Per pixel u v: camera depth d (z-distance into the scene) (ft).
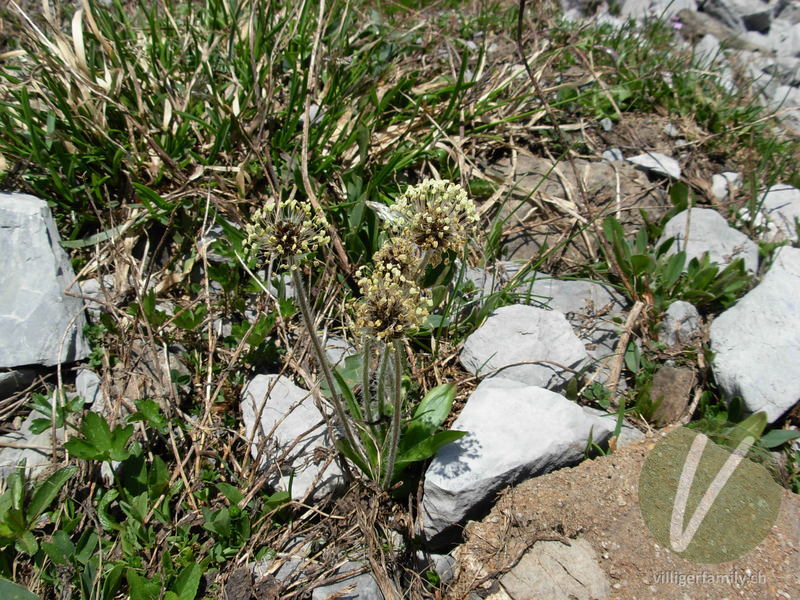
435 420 0.64
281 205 0.51
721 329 0.80
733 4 1.54
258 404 0.69
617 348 0.80
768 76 1.35
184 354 0.74
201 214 0.83
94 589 0.57
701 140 1.06
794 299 0.77
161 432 0.67
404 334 0.52
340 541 0.62
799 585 0.56
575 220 0.93
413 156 0.90
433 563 0.62
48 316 0.71
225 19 0.98
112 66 0.89
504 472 0.61
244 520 0.61
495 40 1.20
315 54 0.90
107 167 0.83
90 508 0.61
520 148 1.01
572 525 0.60
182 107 0.89
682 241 0.91
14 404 0.69
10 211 0.73
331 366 0.68
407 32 1.08
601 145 1.06
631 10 1.50
